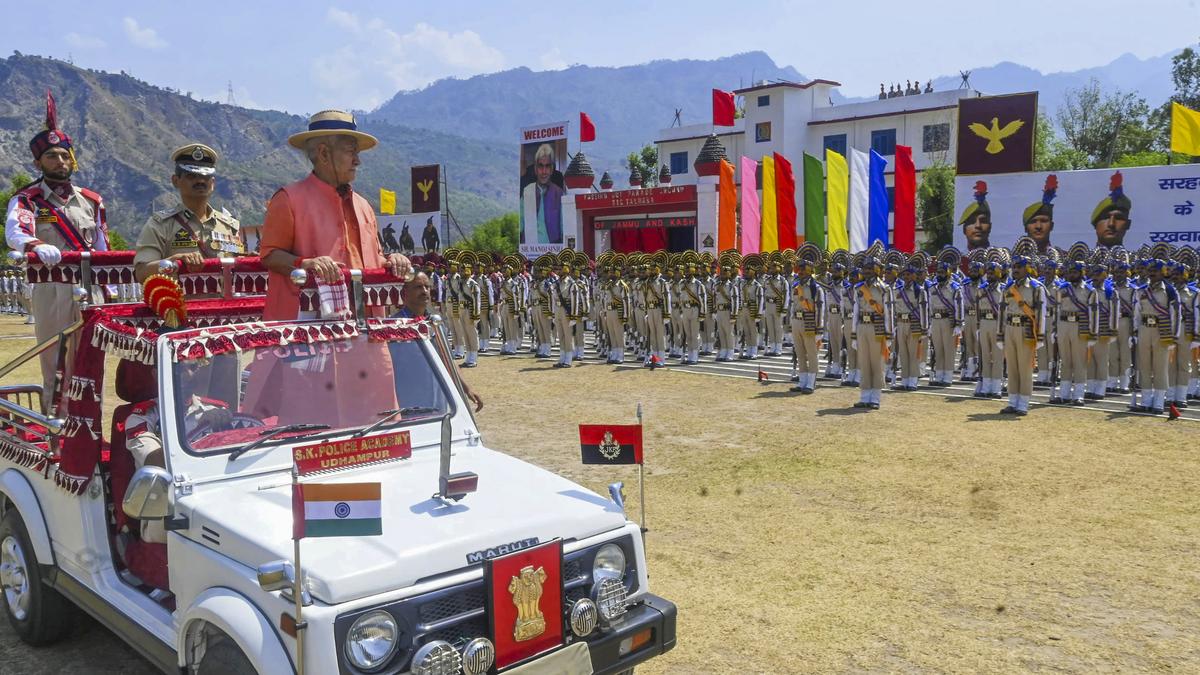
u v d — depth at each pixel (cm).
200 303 564
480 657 337
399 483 414
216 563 361
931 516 764
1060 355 1310
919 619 554
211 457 405
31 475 523
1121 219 1809
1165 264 1212
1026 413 1227
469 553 351
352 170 554
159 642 392
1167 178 1764
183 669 369
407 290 534
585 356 2091
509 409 1340
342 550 340
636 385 1575
